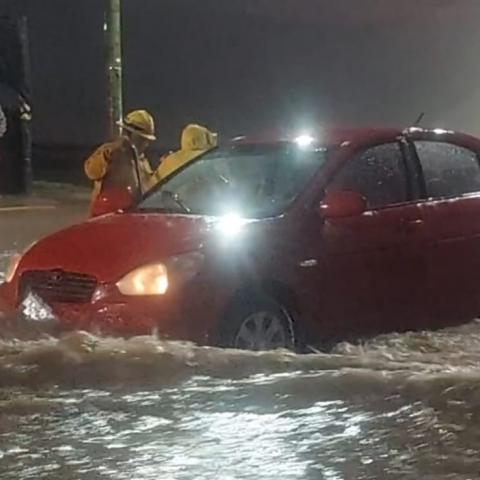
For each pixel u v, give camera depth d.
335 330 13.53
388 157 14.62
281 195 13.84
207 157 15.33
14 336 12.41
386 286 13.98
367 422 9.29
